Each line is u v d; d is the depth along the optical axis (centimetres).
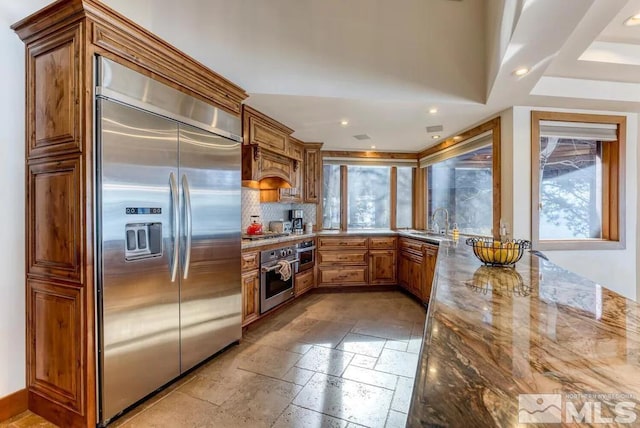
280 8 267
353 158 502
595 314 97
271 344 273
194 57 252
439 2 281
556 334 82
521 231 304
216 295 243
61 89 167
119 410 174
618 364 66
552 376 61
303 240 410
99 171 165
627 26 229
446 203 452
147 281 189
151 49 189
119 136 173
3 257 179
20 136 183
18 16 182
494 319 92
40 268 178
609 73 273
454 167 432
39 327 179
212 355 240
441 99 282
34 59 179
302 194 456
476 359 68
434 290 125
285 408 185
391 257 460
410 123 350
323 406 187
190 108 217
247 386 207
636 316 95
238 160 268
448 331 84
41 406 179
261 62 264
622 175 324
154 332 193
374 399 193
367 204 520
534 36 181
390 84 277
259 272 314
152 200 191
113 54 171
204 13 255
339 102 285
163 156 198
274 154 362
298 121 344
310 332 300
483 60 283
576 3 152
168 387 205
